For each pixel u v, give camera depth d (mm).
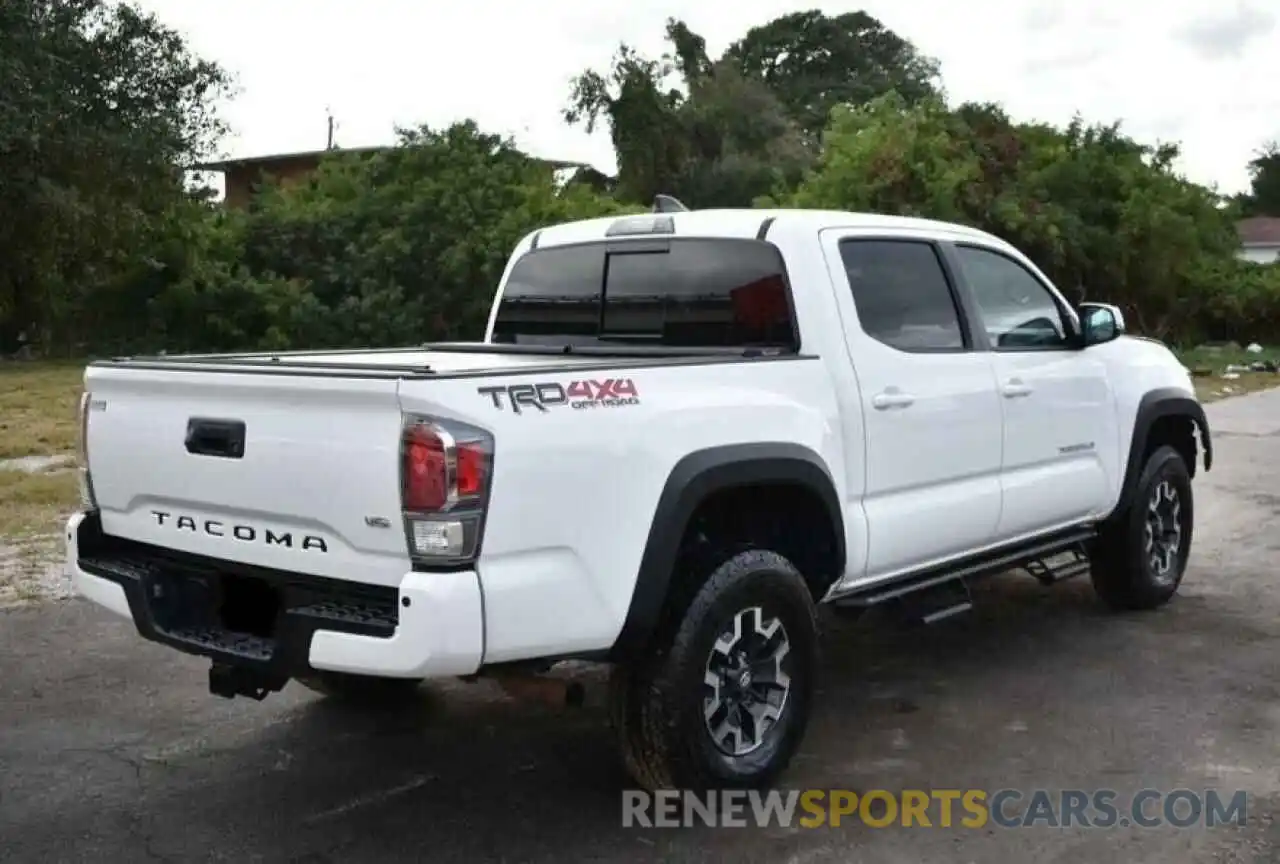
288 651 3719
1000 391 5453
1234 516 9617
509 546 3564
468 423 3490
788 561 4426
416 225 28453
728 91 42781
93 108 26484
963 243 5578
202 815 4266
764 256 4836
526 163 31047
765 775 4293
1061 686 5555
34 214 24953
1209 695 5406
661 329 5168
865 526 4746
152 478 4207
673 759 4051
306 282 29359
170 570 4234
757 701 4316
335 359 4980
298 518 3775
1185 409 6785
